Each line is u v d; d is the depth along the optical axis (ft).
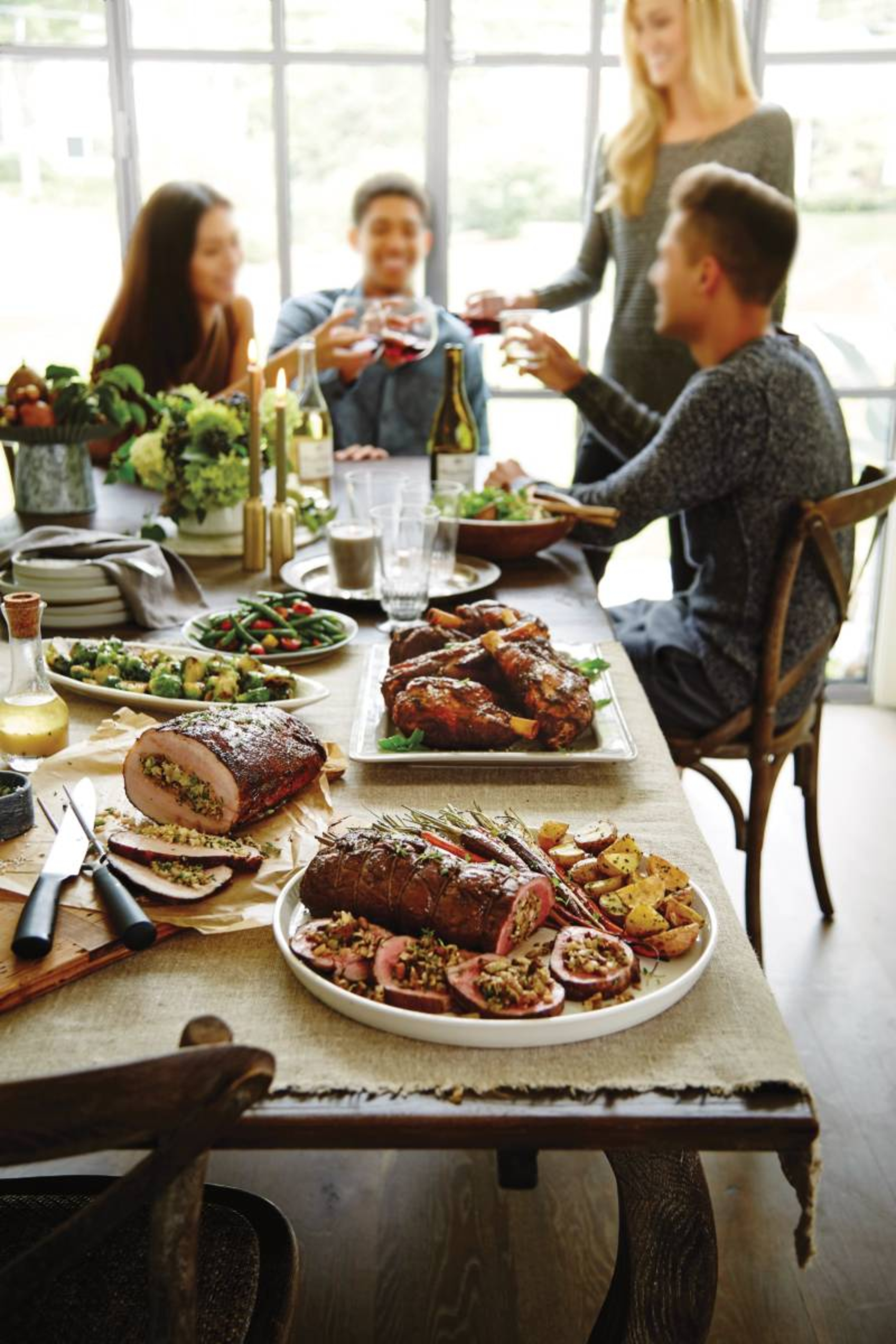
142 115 11.33
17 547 6.35
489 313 10.64
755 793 7.53
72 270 11.72
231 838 3.89
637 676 5.58
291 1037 3.03
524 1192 6.33
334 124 11.44
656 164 10.16
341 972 3.15
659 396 10.61
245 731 4.02
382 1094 2.84
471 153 11.55
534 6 11.13
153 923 3.38
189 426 7.51
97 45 11.09
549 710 4.59
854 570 7.89
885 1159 6.53
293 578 6.73
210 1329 3.22
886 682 12.73
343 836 3.43
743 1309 5.61
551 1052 2.97
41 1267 2.35
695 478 7.09
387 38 11.23
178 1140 2.31
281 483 7.10
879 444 12.26
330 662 5.73
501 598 6.70
